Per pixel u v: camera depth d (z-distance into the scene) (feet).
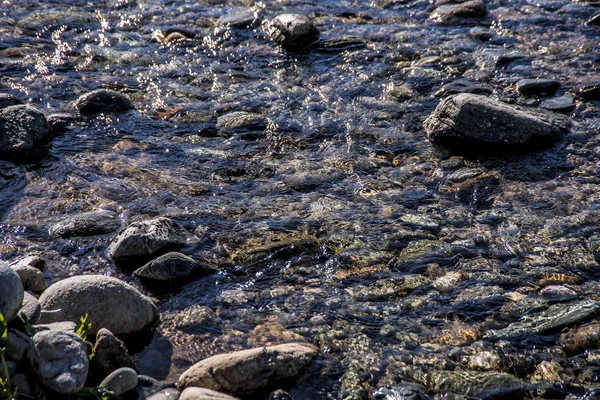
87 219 20.38
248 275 18.12
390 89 29.17
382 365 14.92
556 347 15.38
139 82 29.91
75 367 12.98
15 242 19.29
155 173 23.20
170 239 19.11
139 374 14.53
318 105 27.96
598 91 27.89
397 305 16.92
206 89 29.45
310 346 15.39
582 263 18.43
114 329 15.34
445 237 19.77
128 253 18.61
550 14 36.19
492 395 14.02
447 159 23.99
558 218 20.47
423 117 26.96
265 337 15.81
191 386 13.89
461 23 35.63
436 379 14.51
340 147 24.97
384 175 23.22
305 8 38.27
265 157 24.36
